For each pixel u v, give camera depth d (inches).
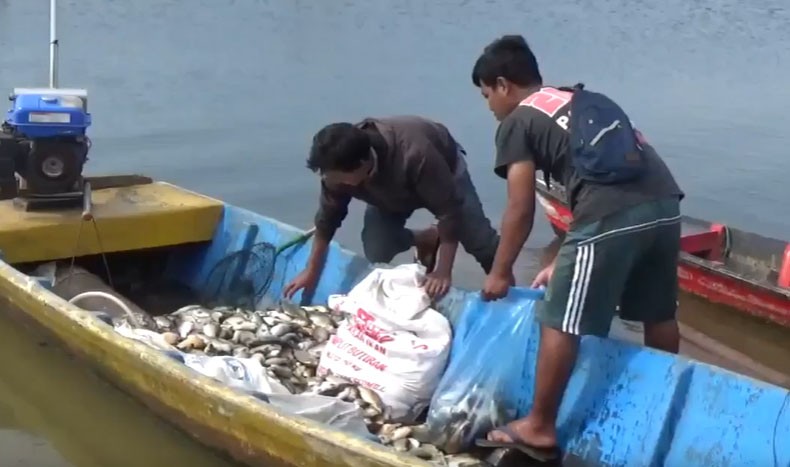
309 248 231.6
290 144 439.5
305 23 800.3
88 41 679.7
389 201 193.9
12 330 221.1
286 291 218.7
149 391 179.3
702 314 277.1
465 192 206.8
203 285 253.4
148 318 210.4
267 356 196.7
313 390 184.1
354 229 329.1
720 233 297.4
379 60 660.1
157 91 542.6
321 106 519.8
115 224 238.7
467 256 300.2
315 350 201.9
